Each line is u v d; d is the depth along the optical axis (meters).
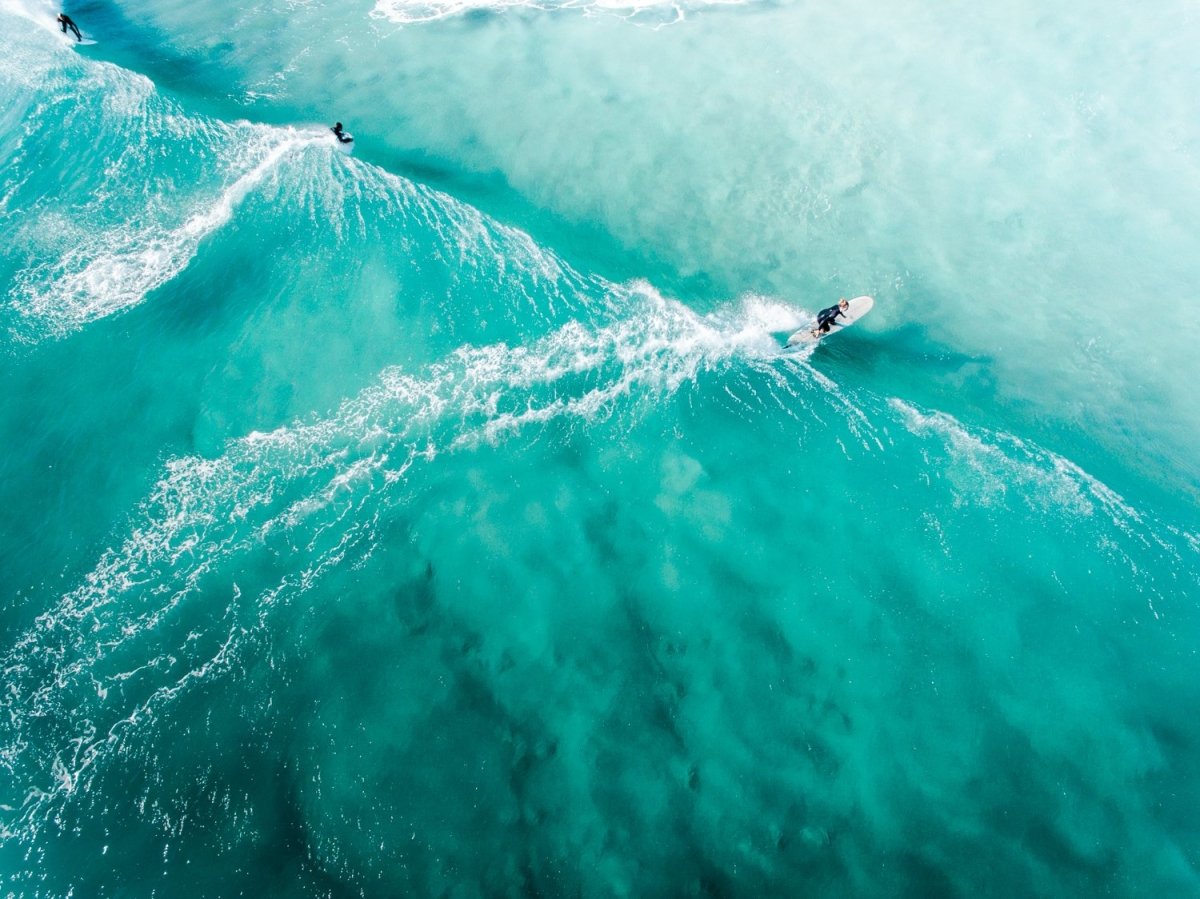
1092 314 16.83
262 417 15.00
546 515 13.83
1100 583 12.99
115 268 17.42
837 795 11.02
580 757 11.43
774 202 19.06
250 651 12.55
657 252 18.09
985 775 11.15
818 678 12.03
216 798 11.38
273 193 18.84
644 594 12.92
